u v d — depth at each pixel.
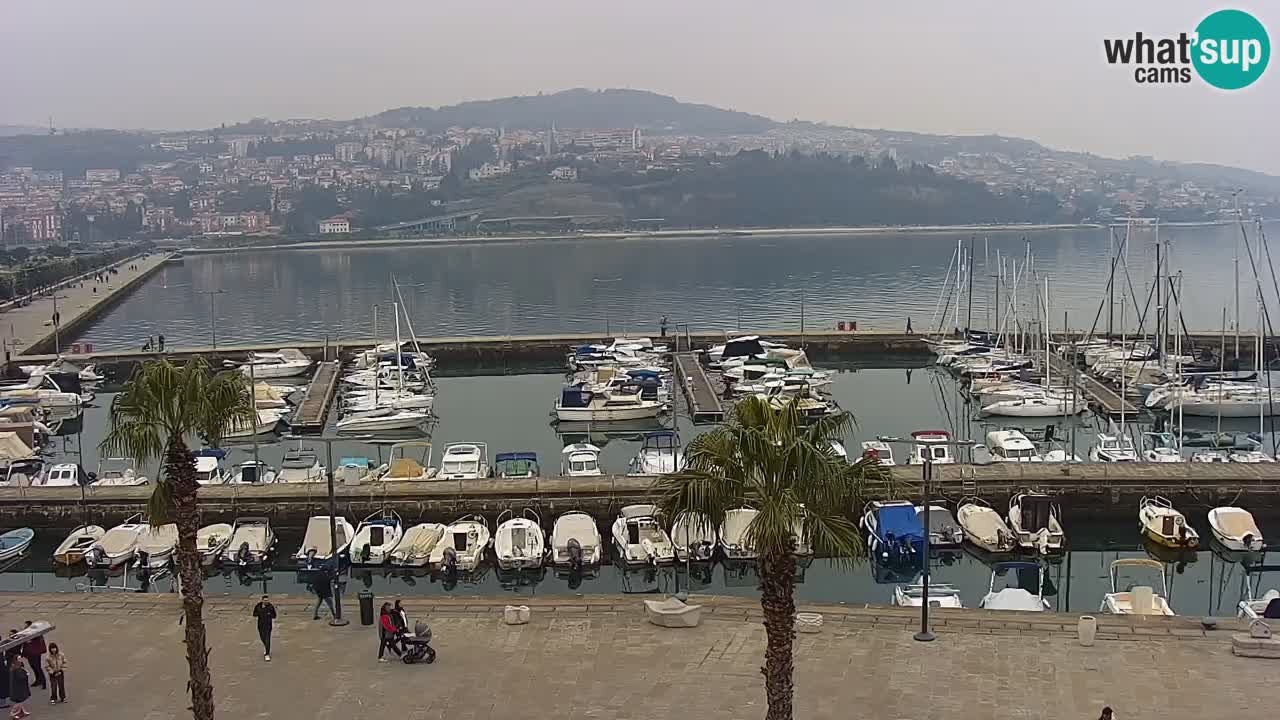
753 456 20.34
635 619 33.44
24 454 70.44
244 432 78.88
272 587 48.25
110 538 50.59
